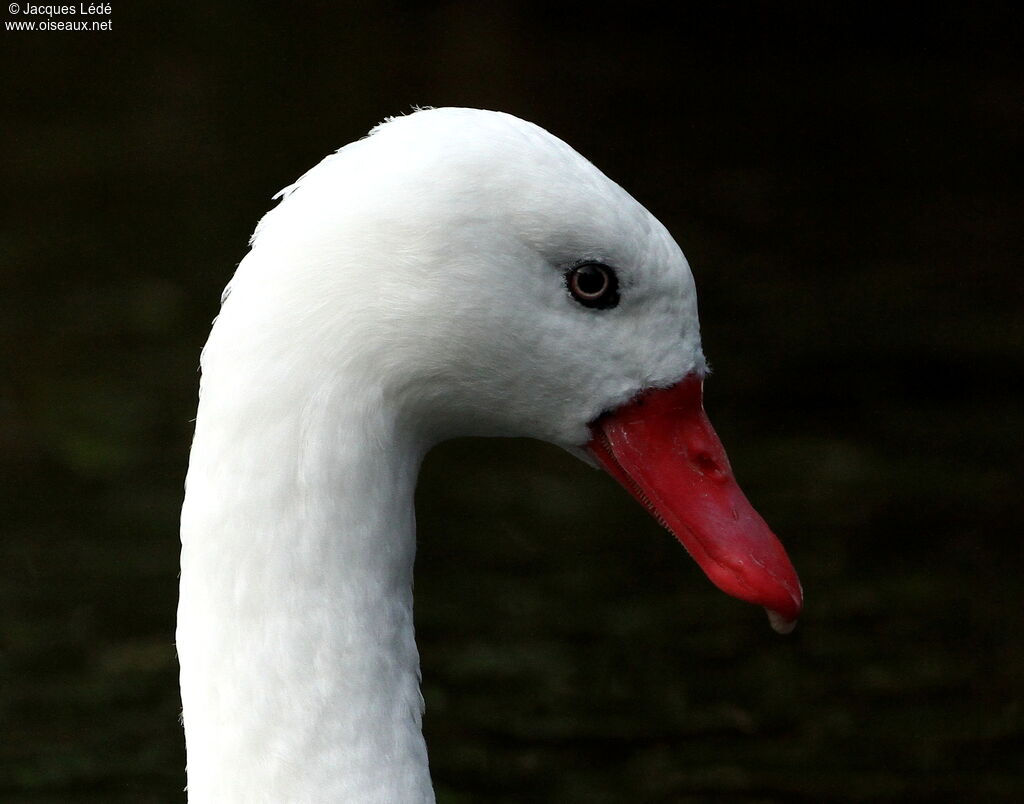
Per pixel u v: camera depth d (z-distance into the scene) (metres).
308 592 4.65
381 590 4.77
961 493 11.93
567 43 22.27
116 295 14.72
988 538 11.31
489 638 10.05
